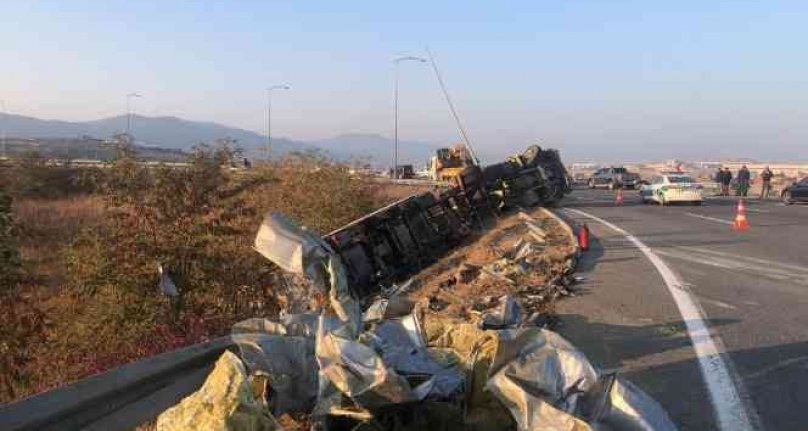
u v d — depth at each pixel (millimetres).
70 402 4406
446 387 4434
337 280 5520
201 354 5434
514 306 7254
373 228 15836
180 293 11031
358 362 4262
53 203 29250
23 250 13695
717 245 16953
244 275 11664
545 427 3775
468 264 13906
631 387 4082
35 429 4172
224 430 3662
